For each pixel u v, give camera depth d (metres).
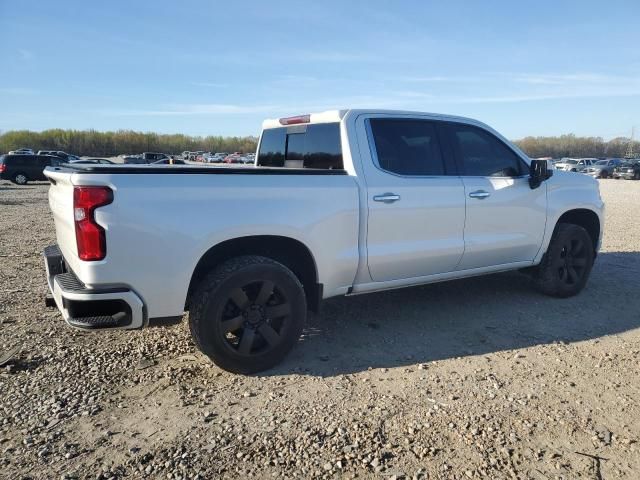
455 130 4.65
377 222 4.02
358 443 2.71
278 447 2.68
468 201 4.52
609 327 4.52
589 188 5.56
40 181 31.17
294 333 3.64
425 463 2.54
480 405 3.11
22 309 4.83
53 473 2.45
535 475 2.46
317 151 4.39
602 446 2.69
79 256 3.05
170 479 2.42
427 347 4.06
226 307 3.44
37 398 3.16
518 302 5.25
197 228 3.26
